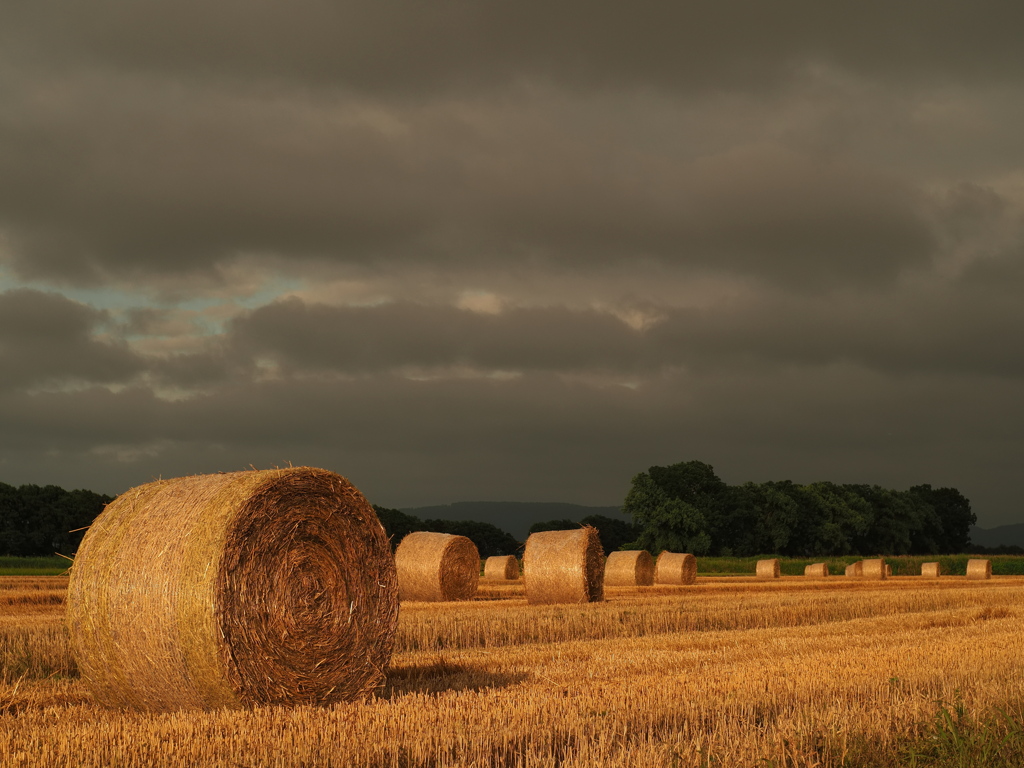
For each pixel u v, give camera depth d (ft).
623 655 41.52
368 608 34.09
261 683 30.78
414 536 91.50
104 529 33.47
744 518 298.97
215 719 26.68
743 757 23.27
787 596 84.43
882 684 32.27
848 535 327.47
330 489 33.50
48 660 40.65
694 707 28.43
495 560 140.46
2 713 30.50
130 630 31.12
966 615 64.44
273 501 31.86
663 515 271.90
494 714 26.66
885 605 76.23
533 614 60.54
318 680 32.35
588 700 28.76
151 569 31.07
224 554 30.42
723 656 40.63
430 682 35.42
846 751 24.32
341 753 22.57
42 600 74.38
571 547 82.69
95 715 29.25
